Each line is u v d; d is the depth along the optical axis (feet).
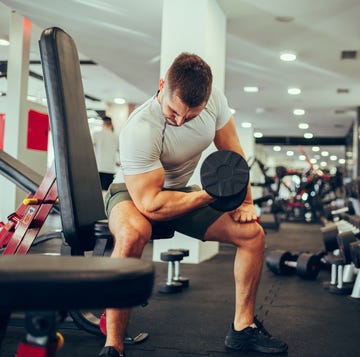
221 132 5.90
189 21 12.94
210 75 4.62
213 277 11.31
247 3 13.82
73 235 4.72
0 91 15.49
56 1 13.73
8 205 14.48
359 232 10.30
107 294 1.96
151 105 5.15
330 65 19.92
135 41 17.19
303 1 13.56
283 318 7.66
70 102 4.76
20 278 1.84
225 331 6.79
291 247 18.54
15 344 5.86
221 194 4.49
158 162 5.16
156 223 5.57
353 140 33.94
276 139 43.27
